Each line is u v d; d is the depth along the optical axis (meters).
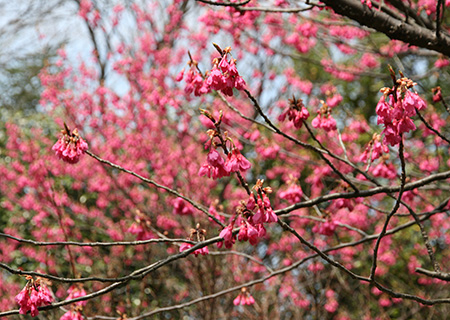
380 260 8.48
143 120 8.13
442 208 4.40
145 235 4.59
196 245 3.22
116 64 8.54
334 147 7.48
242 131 7.62
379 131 9.40
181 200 4.50
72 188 9.34
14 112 12.23
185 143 8.23
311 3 3.94
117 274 7.81
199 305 7.11
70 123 8.44
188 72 3.39
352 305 9.56
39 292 3.03
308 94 8.39
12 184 8.68
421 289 9.50
